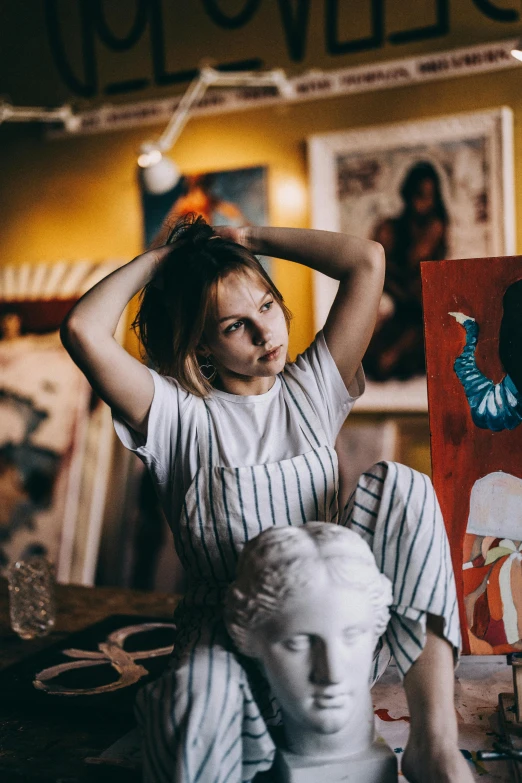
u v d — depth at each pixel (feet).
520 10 10.54
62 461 12.84
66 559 12.58
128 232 13.42
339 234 4.76
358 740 3.74
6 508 13.06
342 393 4.72
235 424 4.51
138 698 3.81
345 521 4.25
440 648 3.90
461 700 4.84
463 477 5.15
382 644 4.32
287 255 4.86
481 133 10.78
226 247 4.41
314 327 12.09
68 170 13.74
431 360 5.20
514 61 10.55
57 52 13.52
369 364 11.73
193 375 4.53
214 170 12.57
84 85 13.44
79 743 4.71
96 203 13.60
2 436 13.25
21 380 13.32
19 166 14.10
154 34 12.79
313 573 3.47
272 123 12.17
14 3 13.71
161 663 5.71
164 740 3.54
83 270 13.41
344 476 11.88
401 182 11.35
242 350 4.33
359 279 4.66
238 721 3.65
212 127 12.59
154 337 4.88
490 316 5.14
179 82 12.73
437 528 3.99
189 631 4.19
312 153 11.78
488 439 5.13
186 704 3.53
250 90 12.20
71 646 6.10
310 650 3.53
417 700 3.80
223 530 4.25
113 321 4.36
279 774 3.79
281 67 12.05
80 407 12.89
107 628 6.51
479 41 10.83
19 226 14.24
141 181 11.82
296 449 4.44
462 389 5.17
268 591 3.49
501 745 4.12
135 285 4.54
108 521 13.15
